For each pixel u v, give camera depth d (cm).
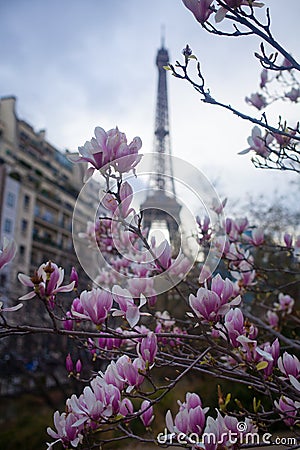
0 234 2370
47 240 2947
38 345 1048
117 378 157
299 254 318
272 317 333
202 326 158
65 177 3700
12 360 1065
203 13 154
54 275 144
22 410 1123
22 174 2875
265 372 165
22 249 2606
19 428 948
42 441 889
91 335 151
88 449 152
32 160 3222
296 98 286
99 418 148
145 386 519
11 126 3030
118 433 675
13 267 1271
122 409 164
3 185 2439
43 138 3488
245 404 516
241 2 153
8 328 141
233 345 154
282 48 159
